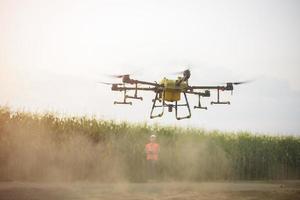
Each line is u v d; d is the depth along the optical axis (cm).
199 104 1794
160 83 1736
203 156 2875
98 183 2283
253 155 3066
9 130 2452
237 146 3130
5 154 2336
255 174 3019
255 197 1873
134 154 2644
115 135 2794
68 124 2755
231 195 1917
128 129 2930
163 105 1728
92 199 1658
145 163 2630
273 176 3081
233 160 2972
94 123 2859
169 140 2927
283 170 3112
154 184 2345
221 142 3123
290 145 3281
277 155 3167
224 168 2883
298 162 3200
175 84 1694
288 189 2242
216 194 1938
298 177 3181
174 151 2806
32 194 1728
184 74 1689
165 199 1714
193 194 1911
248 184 2519
